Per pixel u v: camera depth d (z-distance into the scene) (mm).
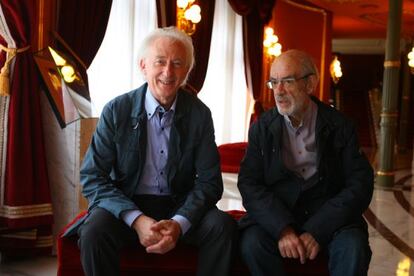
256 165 2330
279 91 2199
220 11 7207
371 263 3516
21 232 3330
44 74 3430
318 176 2229
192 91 6270
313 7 10008
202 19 6375
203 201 2141
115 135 2197
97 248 1978
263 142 2297
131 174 2215
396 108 7219
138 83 5246
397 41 7156
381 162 7281
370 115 18516
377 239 4262
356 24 12602
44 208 3365
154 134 2227
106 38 4855
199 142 2260
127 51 5133
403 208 5770
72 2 3982
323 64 10406
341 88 21141
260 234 2135
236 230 2146
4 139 3254
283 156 2289
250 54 7703
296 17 9680
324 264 2170
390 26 7191
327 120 2260
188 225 2049
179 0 5527
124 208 2027
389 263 3537
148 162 2230
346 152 2256
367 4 9898
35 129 3354
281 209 2129
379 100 18875
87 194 2170
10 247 3318
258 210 2154
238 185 2318
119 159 2215
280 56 2258
